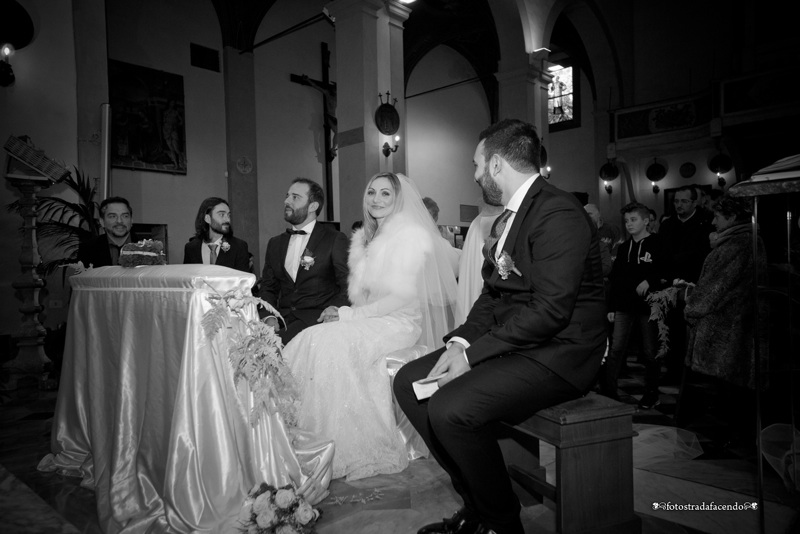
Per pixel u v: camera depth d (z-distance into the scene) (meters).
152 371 2.34
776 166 1.73
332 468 2.51
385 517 2.21
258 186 12.80
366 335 2.82
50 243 6.25
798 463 2.37
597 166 15.75
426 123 17.08
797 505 2.28
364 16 8.40
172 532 2.02
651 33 15.20
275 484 2.23
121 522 2.16
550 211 1.81
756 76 12.15
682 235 5.22
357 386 2.74
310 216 3.53
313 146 14.08
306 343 2.79
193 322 2.16
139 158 10.76
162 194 11.18
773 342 2.77
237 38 12.39
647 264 3.91
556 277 1.71
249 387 2.27
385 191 3.14
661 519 2.17
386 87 8.74
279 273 3.55
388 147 8.66
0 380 5.10
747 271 2.91
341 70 8.66
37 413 4.08
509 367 1.78
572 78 17.81
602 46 15.23
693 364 3.15
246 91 12.48
